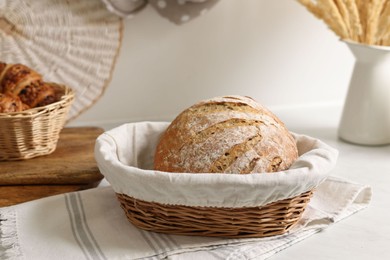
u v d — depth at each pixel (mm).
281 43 1425
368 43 1218
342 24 1220
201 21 1343
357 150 1247
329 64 1487
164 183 857
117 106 1349
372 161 1194
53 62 1270
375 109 1244
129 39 1311
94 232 918
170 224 907
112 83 1330
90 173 1080
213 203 867
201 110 966
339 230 952
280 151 917
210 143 910
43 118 1116
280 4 1396
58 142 1215
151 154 1049
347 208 1002
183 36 1341
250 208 884
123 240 900
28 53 1254
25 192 1050
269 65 1430
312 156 917
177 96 1379
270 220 901
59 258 860
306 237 930
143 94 1355
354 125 1264
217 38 1367
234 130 917
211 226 897
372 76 1235
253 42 1398
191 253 875
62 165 1104
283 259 878
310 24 1438
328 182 1044
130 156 1020
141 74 1341
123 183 893
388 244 914
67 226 932
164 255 870
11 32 1234
